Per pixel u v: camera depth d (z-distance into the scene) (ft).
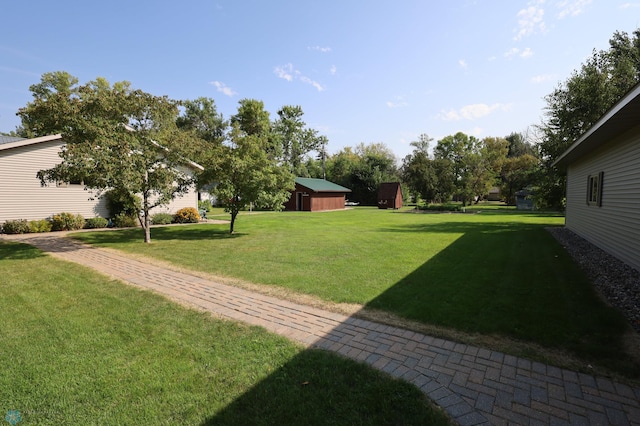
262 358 9.77
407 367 9.21
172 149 33.58
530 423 6.89
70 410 7.45
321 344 10.73
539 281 17.97
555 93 56.70
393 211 100.12
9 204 40.70
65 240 35.27
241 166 36.96
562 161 40.40
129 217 50.37
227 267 22.31
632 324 11.98
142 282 18.69
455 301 14.73
